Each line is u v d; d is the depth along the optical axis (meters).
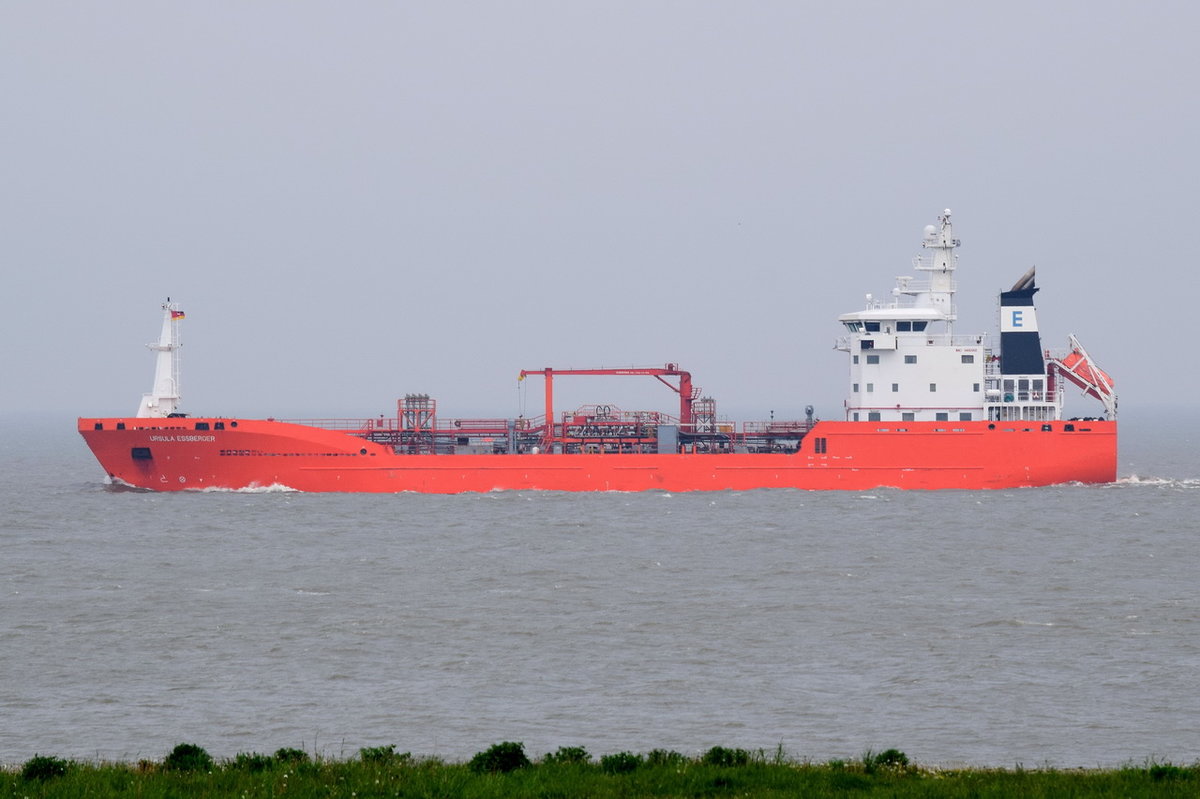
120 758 181.75
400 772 153.38
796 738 191.25
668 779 151.38
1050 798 144.62
